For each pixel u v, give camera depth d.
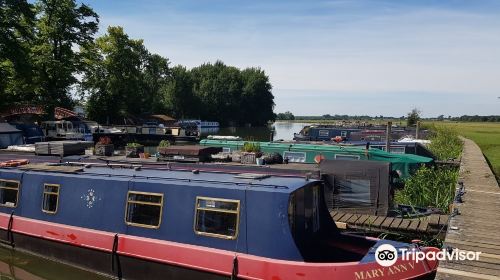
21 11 40.56
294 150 22.50
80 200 12.12
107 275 11.42
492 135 57.50
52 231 12.38
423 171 18.83
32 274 12.15
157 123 71.31
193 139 48.66
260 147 23.28
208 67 114.81
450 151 30.97
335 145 23.11
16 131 31.41
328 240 10.90
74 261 12.01
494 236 10.44
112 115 65.19
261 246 9.41
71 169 13.05
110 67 62.62
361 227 13.41
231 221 9.79
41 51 47.12
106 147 19.95
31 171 13.47
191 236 10.26
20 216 13.30
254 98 112.44
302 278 8.87
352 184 15.11
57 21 48.28
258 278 9.22
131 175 11.89
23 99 49.00
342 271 8.72
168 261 10.31
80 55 50.88
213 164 15.54
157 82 90.94
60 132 44.78
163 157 17.81
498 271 8.20
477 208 13.36
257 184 9.94
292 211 9.53
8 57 39.62
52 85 49.09
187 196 10.45
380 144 26.97
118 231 11.37
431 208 15.51
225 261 9.58
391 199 15.32
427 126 55.72
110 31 62.59
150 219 10.91
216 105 105.19
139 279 10.86
